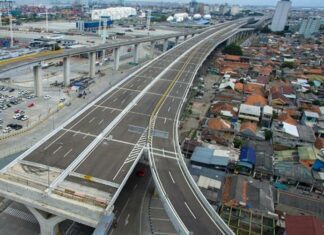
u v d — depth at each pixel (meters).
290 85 154.12
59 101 117.31
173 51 198.50
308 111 113.19
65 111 108.06
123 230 58.19
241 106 112.88
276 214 58.00
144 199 68.06
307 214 59.34
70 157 63.94
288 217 54.28
